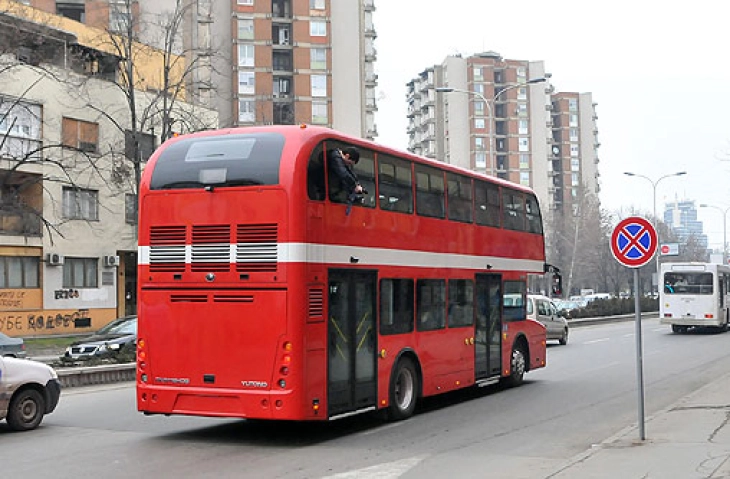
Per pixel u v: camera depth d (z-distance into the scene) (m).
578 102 136.25
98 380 19.16
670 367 22.73
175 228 11.27
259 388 10.70
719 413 13.00
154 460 10.04
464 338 15.32
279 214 10.70
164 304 11.30
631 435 11.15
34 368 12.61
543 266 19.47
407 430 12.39
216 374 10.95
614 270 86.56
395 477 8.97
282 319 10.61
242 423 13.12
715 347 30.17
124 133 42.50
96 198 44.72
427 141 127.25
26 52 42.44
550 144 126.88
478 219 16.16
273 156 10.88
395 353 12.85
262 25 80.44
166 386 11.22
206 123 51.22
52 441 11.45
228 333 10.89
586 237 85.56
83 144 43.72
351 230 11.72
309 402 10.68
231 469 9.47
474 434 12.04
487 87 124.19
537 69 127.12
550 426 12.81
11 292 40.16
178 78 50.25
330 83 82.50
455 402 15.78
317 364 10.88
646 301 60.91
